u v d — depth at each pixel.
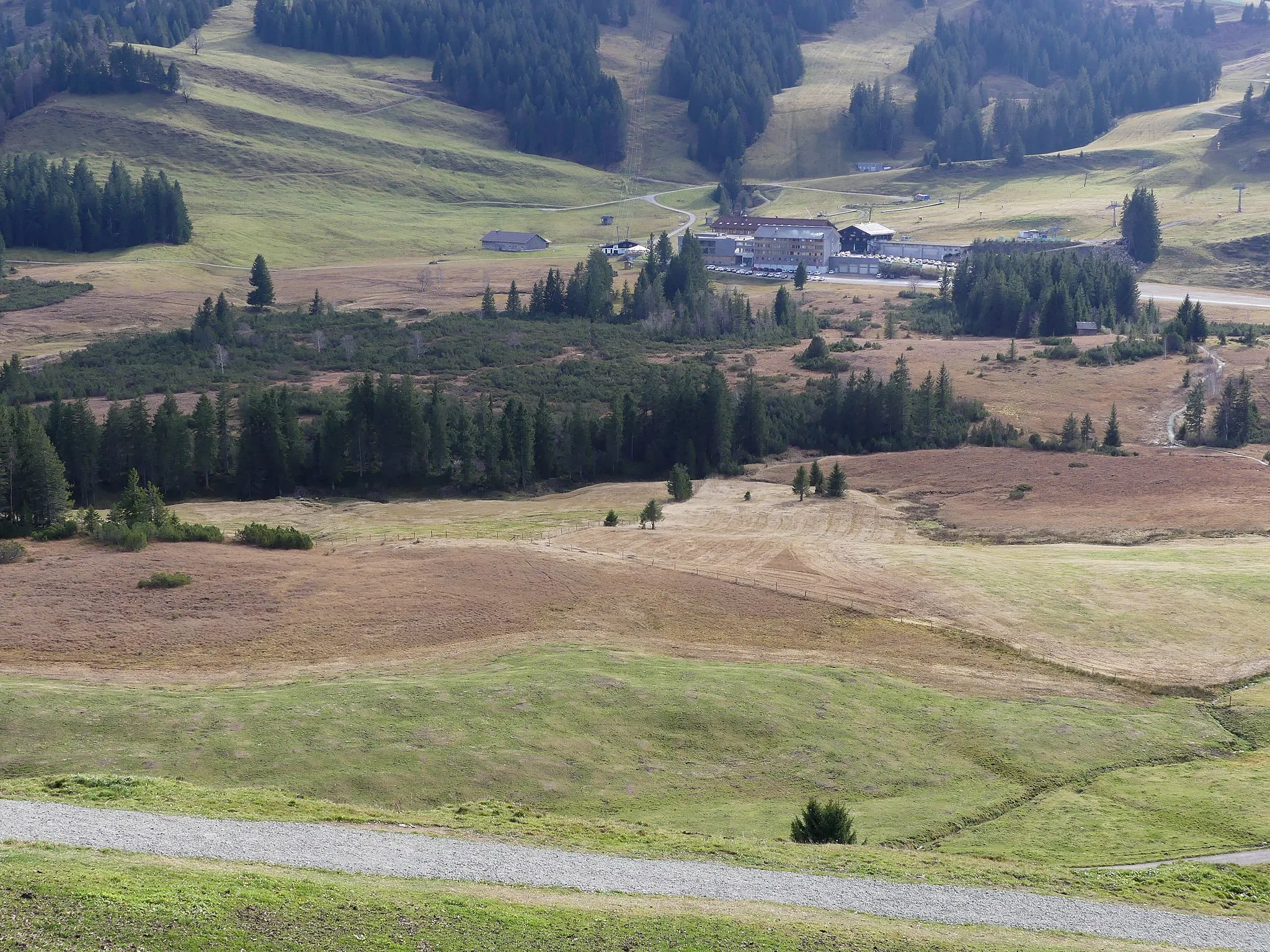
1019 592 101.50
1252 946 42.44
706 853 47.31
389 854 42.84
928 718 76.06
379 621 90.44
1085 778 69.44
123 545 108.56
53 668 78.44
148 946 31.77
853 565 110.88
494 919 36.03
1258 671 86.38
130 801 47.94
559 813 61.09
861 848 50.84
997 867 49.56
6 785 49.78
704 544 120.38
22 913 32.50
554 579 102.50
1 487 119.50
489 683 76.00
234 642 85.25
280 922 34.12
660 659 83.62
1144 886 48.84
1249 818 62.47
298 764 63.66
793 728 72.81
